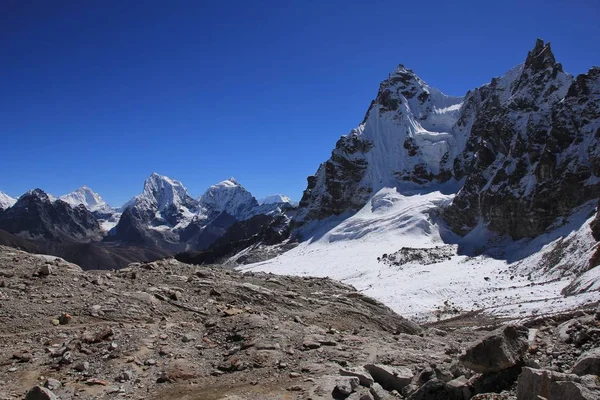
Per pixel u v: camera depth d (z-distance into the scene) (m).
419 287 78.19
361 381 13.33
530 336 14.16
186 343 16.78
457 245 121.12
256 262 164.62
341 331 21.30
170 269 27.80
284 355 15.69
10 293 18.61
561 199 105.69
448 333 26.56
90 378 13.48
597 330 13.37
